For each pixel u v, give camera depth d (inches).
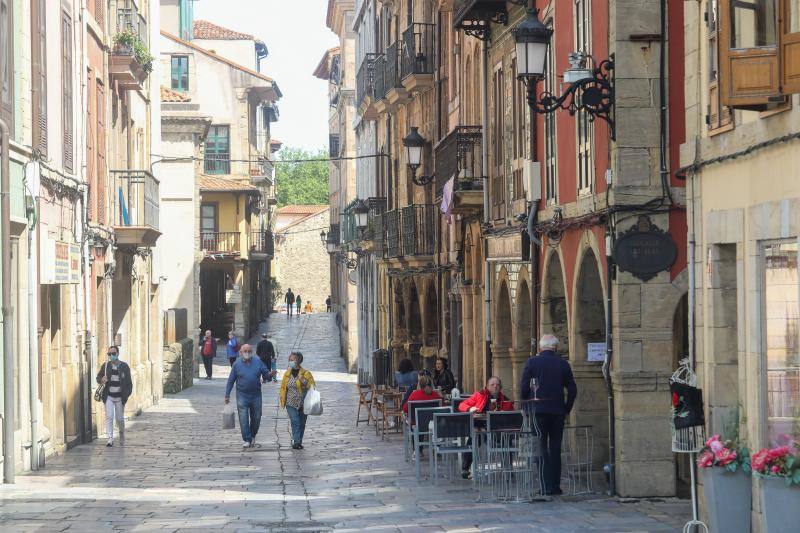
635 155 897.5
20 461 1101.7
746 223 679.1
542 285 1129.4
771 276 653.9
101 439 1508.4
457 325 1653.5
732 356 727.7
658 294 896.9
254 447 1379.2
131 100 1945.1
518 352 1250.6
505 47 1296.8
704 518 732.7
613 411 912.3
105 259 1630.2
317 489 987.3
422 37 1888.5
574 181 1027.9
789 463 593.3
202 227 3794.3
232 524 771.4
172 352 2480.3
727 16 618.8
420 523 773.9
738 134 687.7
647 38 895.1
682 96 895.7
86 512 825.5
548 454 908.6
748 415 679.7
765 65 604.1
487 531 736.3
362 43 2898.6
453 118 1667.1
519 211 1223.5
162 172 3117.6
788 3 582.9
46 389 1266.0
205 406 2151.8
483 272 1419.8
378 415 1838.1
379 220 2351.1
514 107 1258.6
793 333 627.5
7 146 1035.3
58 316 1330.0
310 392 1362.0
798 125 605.0
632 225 896.9
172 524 768.9
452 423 965.8
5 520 783.1
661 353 897.5
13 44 1109.7
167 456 1283.2
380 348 2450.8
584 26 997.2
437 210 1790.1
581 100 908.6
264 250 4183.1
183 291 3117.6
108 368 1403.8
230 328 3932.1
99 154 1600.6
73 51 1386.6
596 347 1008.9
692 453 722.8
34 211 1140.5
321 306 6333.7
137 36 1793.8
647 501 879.7
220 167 3932.1
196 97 3809.1
